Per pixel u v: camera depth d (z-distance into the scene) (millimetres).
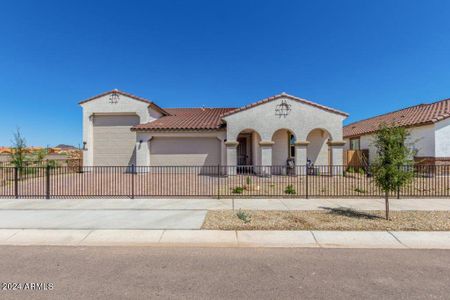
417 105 22719
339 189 11758
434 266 4410
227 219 7043
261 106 16969
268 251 5098
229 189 11719
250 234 5988
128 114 20234
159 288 3719
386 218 6980
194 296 3508
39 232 6141
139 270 4289
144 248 5266
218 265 4473
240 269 4316
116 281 3924
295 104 16906
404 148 6941
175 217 7266
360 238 5719
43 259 4727
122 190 11656
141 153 18281
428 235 5879
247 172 17844
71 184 13406
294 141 17547
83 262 4602
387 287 3734
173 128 17922
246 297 3479
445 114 15719
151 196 9914
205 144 18641
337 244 5414
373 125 23656
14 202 9148
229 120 16953
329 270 4270
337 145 16766
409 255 4875
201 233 6059
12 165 17562
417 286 3764
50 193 11000
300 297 3477
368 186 12547
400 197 9789
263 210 7988
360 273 4164
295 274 4137
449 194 10445
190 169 18266
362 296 3500
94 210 8031
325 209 8102
